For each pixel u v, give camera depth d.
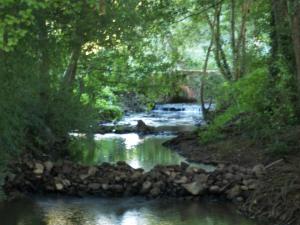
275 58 17.09
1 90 12.67
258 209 11.43
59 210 11.80
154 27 19.89
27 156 14.19
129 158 18.02
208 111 29.11
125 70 21.50
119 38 18.27
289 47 16.12
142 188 13.12
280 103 17.06
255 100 17.62
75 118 16.58
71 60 17.80
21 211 11.64
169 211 11.83
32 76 14.45
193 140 20.77
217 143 19.05
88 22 16.36
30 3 9.66
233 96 19.53
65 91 16.48
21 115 13.76
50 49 15.64
